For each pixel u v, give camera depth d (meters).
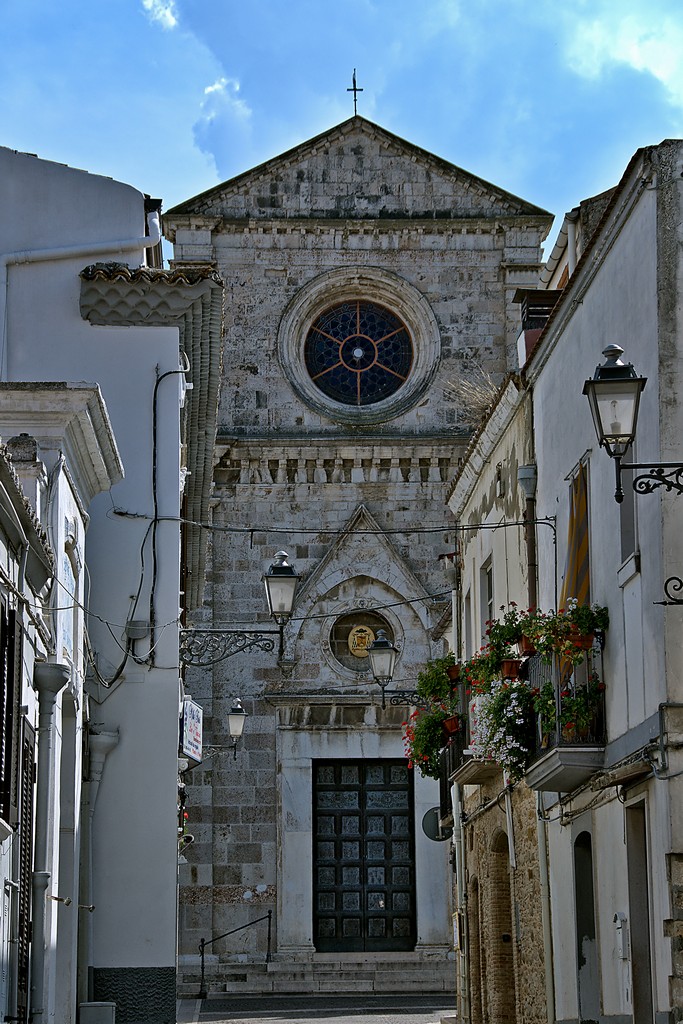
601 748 17.22
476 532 26.28
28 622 14.72
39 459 16.88
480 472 25.66
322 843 43.97
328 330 47.62
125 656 21.19
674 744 14.53
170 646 21.36
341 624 45.41
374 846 44.00
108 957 20.41
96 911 20.48
